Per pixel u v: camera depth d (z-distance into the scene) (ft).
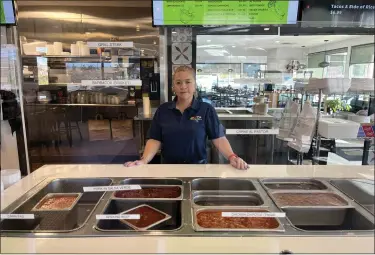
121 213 3.45
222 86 8.48
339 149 5.41
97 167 5.14
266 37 7.52
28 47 10.09
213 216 3.33
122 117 11.76
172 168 5.06
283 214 3.28
